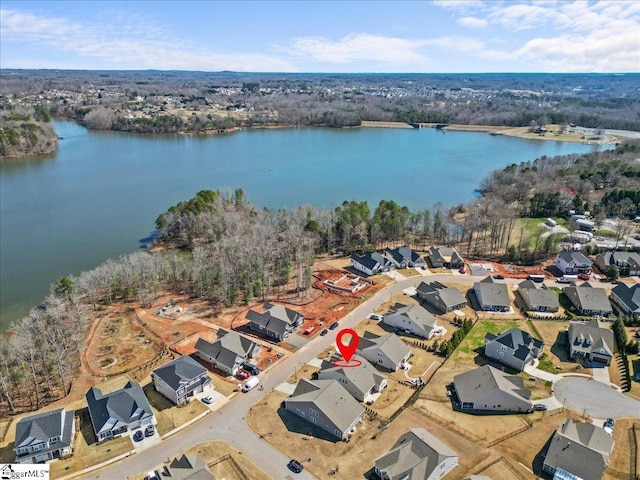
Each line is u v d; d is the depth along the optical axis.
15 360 74.31
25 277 114.62
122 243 136.88
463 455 57.62
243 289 104.50
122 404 63.31
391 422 64.00
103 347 82.75
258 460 57.19
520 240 133.50
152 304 98.69
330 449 59.03
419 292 103.19
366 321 92.50
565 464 54.00
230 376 74.88
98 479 54.31
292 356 80.31
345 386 70.31
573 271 114.62
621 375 75.00
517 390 67.19
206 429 62.69
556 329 89.75
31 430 56.94
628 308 93.81
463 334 85.88
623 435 61.44
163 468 54.53
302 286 107.69
